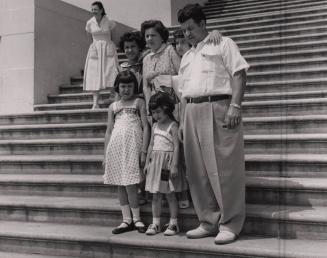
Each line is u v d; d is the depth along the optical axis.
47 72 8.97
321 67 7.39
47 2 8.98
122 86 4.54
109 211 4.63
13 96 8.77
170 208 4.24
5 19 8.89
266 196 4.43
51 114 7.57
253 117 6.07
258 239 3.94
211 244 3.81
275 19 10.36
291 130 5.61
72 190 5.31
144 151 4.43
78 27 9.95
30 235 4.44
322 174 4.67
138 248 4.05
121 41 4.92
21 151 6.64
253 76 7.42
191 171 4.06
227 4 13.12
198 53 4.05
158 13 11.84
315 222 3.88
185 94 4.07
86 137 6.82
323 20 9.30
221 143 3.92
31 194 5.49
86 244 4.26
